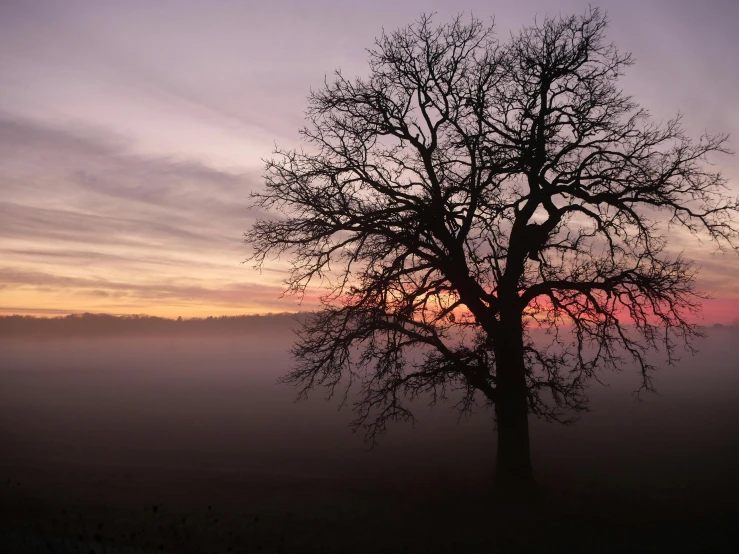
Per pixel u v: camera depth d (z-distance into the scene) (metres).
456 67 16.23
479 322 15.66
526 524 13.73
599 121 15.95
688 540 13.08
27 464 25.30
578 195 15.68
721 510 16.34
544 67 15.81
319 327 15.11
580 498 16.39
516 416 15.59
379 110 16.25
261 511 15.55
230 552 10.47
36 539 10.16
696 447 32.12
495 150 15.45
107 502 15.99
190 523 13.27
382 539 12.59
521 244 15.77
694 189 15.28
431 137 16.41
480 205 15.13
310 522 14.08
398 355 15.37
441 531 13.31
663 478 23.70
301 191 15.62
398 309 14.62
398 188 16.30
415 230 14.80
